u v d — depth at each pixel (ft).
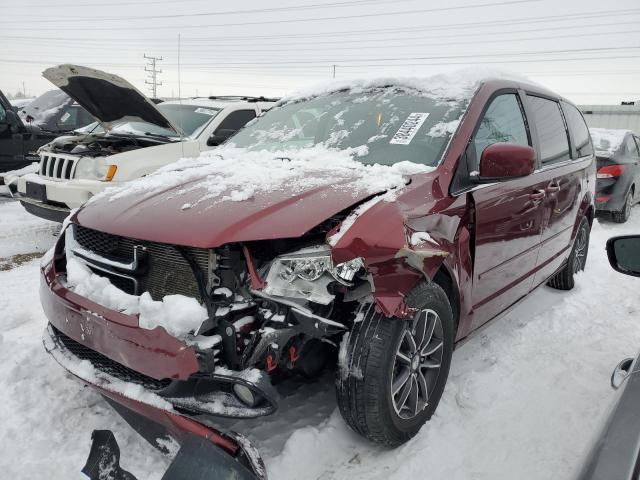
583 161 14.75
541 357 11.06
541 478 7.39
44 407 8.77
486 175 8.73
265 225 6.80
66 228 8.71
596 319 13.41
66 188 17.78
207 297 6.67
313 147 10.48
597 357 11.18
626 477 3.68
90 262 7.97
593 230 26.04
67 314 7.41
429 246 7.27
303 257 6.73
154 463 7.39
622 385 5.00
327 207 7.16
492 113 10.32
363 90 11.74
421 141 9.52
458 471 7.50
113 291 7.14
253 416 6.40
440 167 8.76
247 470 5.79
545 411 9.02
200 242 6.62
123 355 6.68
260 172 8.75
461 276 8.44
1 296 14.02
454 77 10.85
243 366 6.48
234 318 6.68
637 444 3.97
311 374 7.68
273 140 11.58
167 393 6.65
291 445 7.64
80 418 8.53
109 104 18.42
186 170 9.53
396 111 10.53
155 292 7.21
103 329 6.85
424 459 7.64
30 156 27.96
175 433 6.56
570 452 7.95
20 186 19.80
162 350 6.36
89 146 18.95
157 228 7.10
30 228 22.03
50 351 8.14
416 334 7.82
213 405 6.56
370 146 9.89
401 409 7.79
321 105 11.85
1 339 10.81
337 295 7.11
